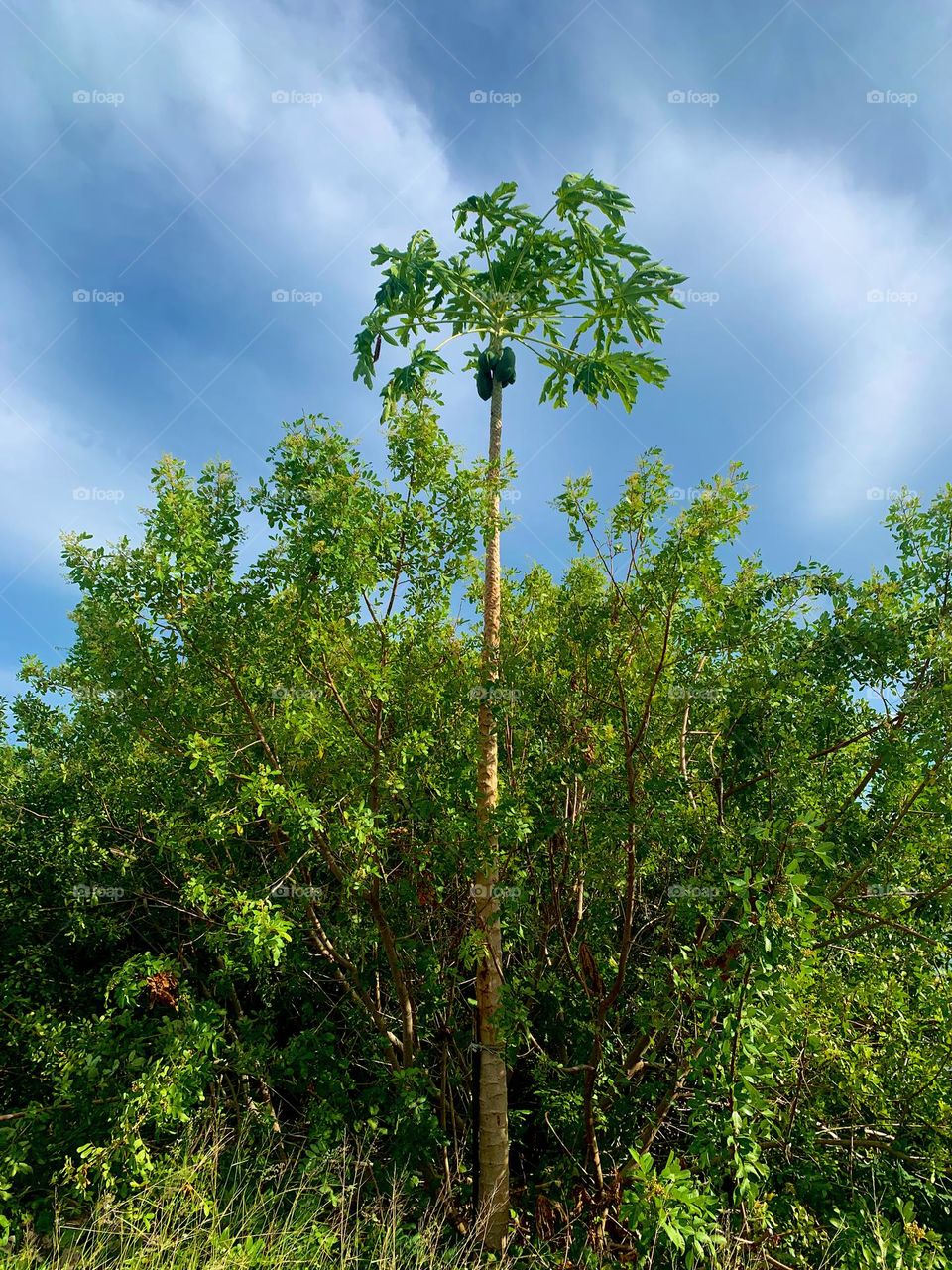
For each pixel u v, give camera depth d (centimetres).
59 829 764
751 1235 518
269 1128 648
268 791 525
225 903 571
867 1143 588
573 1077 664
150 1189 525
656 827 548
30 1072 701
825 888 603
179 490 576
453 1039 731
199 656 594
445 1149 668
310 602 610
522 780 662
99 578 585
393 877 700
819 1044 487
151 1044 633
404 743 582
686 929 591
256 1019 711
